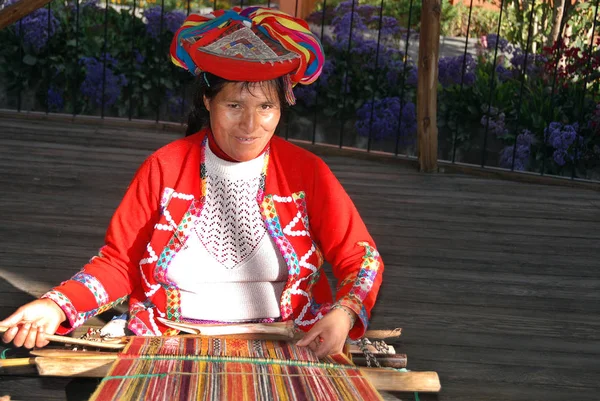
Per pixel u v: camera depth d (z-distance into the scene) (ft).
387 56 22.31
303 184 6.81
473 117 21.34
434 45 17.40
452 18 28.37
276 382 5.70
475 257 12.20
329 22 25.80
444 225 13.93
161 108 22.76
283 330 6.74
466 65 21.85
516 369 8.33
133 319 6.94
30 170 15.43
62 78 22.38
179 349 6.31
